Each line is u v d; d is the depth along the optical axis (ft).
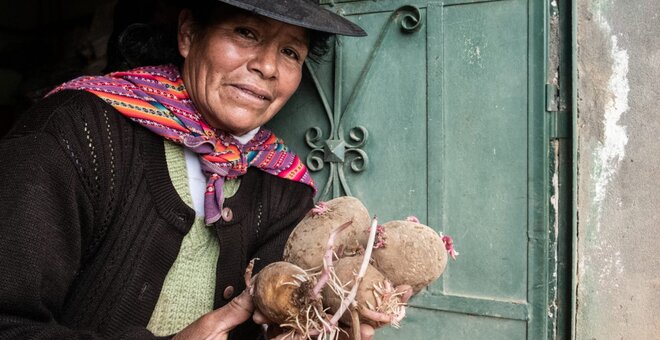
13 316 2.73
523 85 4.73
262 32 3.42
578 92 4.65
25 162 2.86
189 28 3.61
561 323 4.72
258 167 4.00
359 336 2.57
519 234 4.80
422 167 5.10
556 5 4.63
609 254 4.66
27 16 11.29
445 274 5.07
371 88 5.26
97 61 8.48
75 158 3.02
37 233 2.77
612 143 4.62
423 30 5.05
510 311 4.83
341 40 5.33
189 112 3.55
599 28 4.61
